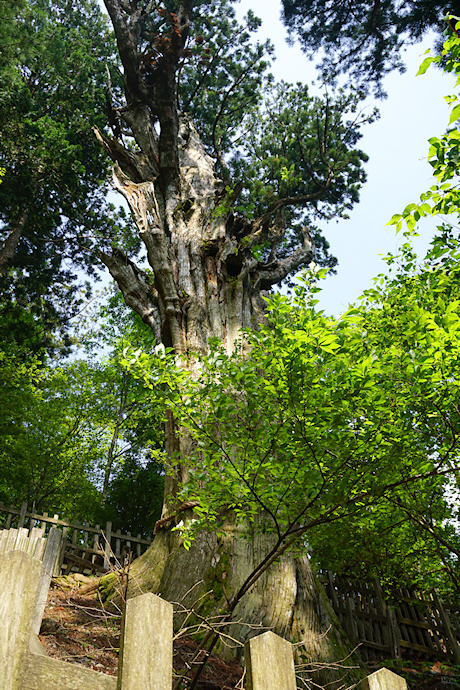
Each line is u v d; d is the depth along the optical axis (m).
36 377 17.16
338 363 4.02
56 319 21.58
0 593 1.43
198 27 19.14
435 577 8.20
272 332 4.16
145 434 18.19
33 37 16.92
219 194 13.14
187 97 20.22
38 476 16.12
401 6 13.88
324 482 4.27
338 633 7.43
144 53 14.91
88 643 5.23
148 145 14.94
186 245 11.71
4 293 20.39
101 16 21.59
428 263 6.73
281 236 16.62
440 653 8.94
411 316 4.41
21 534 5.10
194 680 3.92
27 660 1.40
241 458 4.58
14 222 19.55
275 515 4.58
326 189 18.52
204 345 10.08
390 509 6.10
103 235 20.88
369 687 1.62
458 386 4.27
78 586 8.45
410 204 4.22
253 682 1.45
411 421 4.55
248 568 7.45
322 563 7.76
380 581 8.33
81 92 20.23
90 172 20.48
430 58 3.91
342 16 15.14
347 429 4.32
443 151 4.17
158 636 1.45
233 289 11.33
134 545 10.82
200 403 4.97
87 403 18.09
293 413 4.14
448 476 6.75
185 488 5.03
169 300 10.54
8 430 15.09
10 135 17.75
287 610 7.04
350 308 4.43
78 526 10.07
